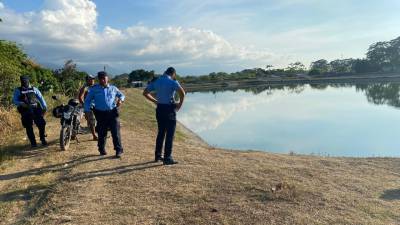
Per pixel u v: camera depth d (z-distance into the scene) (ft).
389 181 25.45
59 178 26.16
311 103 141.69
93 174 26.55
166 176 25.96
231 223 18.70
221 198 21.93
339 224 18.47
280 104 143.23
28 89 34.81
